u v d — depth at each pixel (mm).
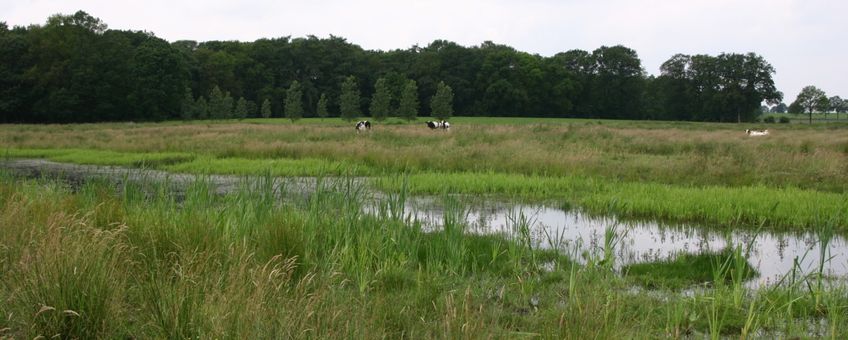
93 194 8852
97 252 4820
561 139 25562
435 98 65312
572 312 4590
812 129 44031
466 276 6562
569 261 7129
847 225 9453
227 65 87750
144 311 4379
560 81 96625
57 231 5223
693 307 5324
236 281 4422
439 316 4934
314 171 16141
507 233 8820
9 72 62219
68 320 3990
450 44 98188
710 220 10250
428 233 8414
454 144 23188
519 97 91938
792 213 10039
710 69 91750
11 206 7000
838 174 13961
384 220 7633
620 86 99000
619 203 11219
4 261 4992
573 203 11969
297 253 6156
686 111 94500
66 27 64312
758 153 17781
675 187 13094
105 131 37625
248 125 46312
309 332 3857
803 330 4969
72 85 63062
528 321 4953
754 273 6875
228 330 3705
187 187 9336
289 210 7648
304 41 95188
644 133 32281
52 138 30234
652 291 6074
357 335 4023
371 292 5707
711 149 20094
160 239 6109
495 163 17125
